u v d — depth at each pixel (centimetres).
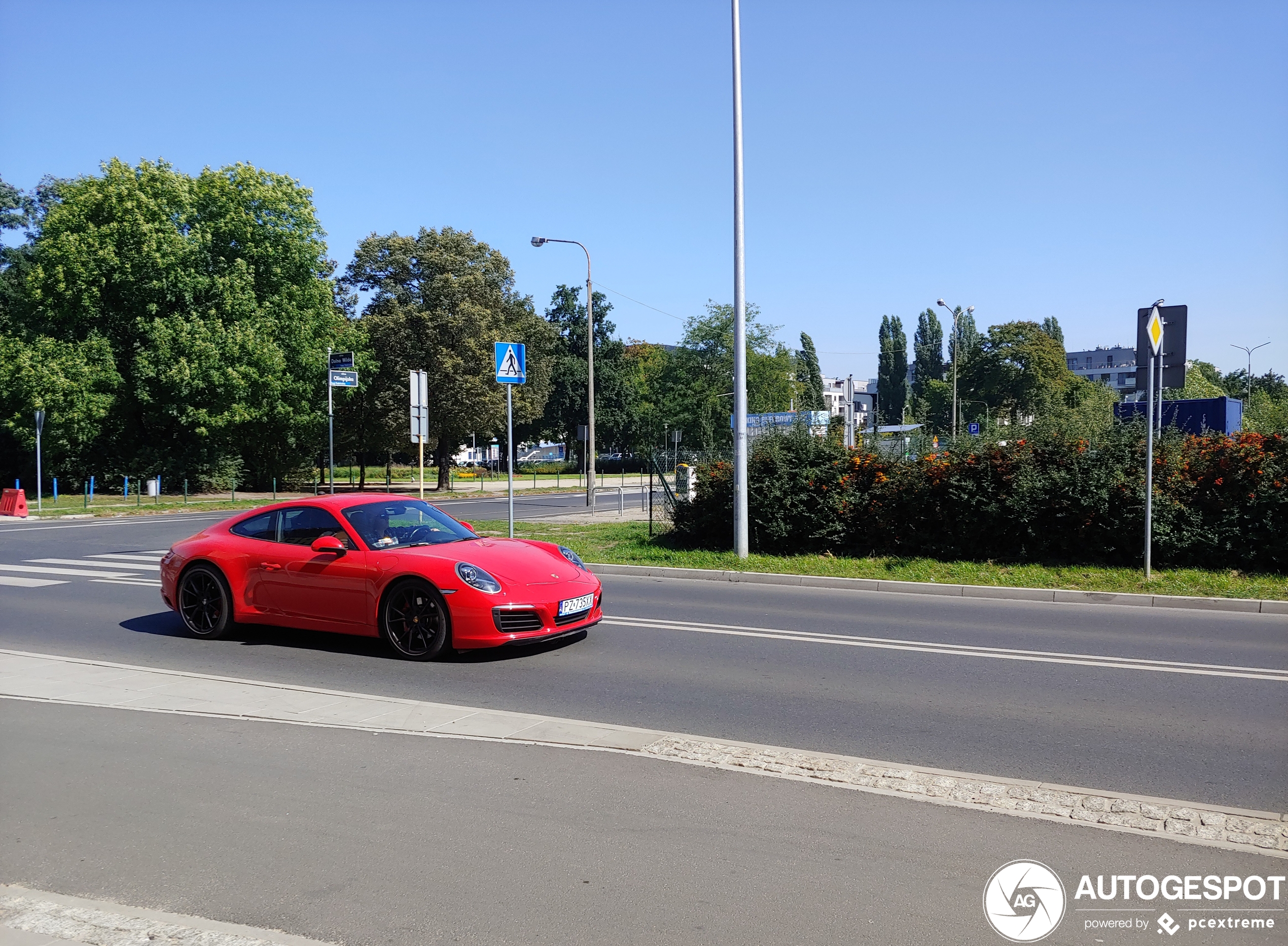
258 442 4303
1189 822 429
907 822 429
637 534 1803
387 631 809
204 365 3600
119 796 466
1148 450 1189
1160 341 1205
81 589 1277
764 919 339
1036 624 992
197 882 373
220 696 662
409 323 4178
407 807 448
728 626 971
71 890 368
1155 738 574
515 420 4828
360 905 352
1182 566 1263
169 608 1021
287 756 526
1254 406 2783
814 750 552
